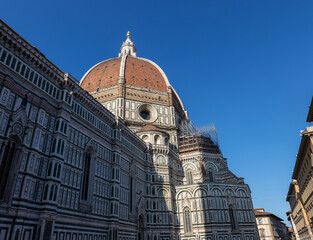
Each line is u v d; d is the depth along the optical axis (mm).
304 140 44219
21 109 30891
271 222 97812
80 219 36594
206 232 59219
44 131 33656
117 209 45531
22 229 27625
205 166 75562
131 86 84125
